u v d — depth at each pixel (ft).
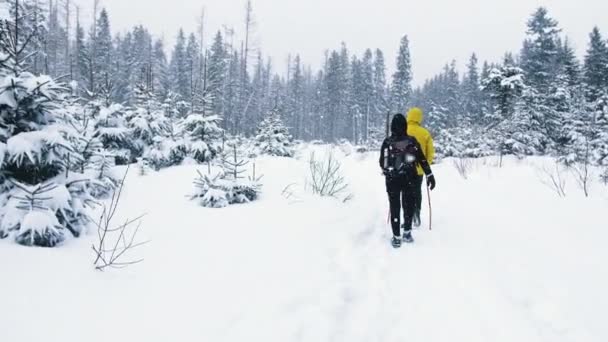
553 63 119.85
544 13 110.63
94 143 16.55
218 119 33.65
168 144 30.91
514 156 52.03
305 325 8.43
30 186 11.54
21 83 11.66
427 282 11.61
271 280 10.26
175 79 156.25
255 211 17.10
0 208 10.91
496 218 19.07
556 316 9.28
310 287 10.32
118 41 195.72
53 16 128.67
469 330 8.91
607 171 27.14
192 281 9.54
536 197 23.09
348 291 10.70
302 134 212.43
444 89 228.43
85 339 6.61
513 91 64.13
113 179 19.60
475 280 11.55
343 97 204.23
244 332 7.68
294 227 15.20
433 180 15.64
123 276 9.32
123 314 7.61
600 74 108.37
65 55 123.54
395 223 15.05
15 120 12.08
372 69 229.66
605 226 16.02
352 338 8.43
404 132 15.65
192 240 12.57
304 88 231.71
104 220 14.23
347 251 13.87
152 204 17.62
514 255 13.51
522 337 8.54
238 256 11.56
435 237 16.30
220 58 137.28
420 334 8.78
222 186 18.93
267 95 192.03
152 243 11.99
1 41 12.19
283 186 23.20
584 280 11.08
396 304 10.25
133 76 123.54
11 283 8.04
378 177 35.12
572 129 56.24
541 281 11.21
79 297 7.97
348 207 20.18
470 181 31.60
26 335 6.43
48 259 9.55
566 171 32.27
